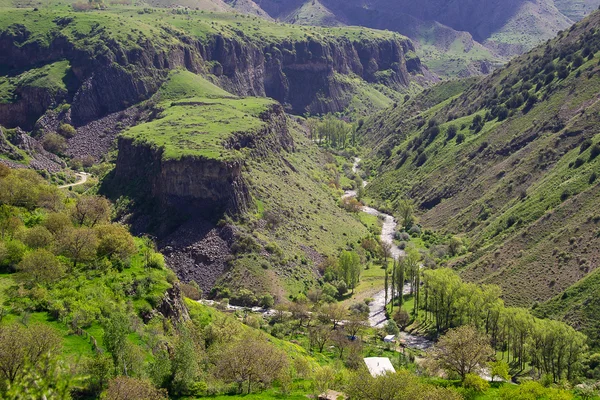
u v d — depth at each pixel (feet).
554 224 552.82
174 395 241.55
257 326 429.79
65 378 207.10
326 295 541.75
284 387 264.11
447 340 303.07
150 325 274.57
